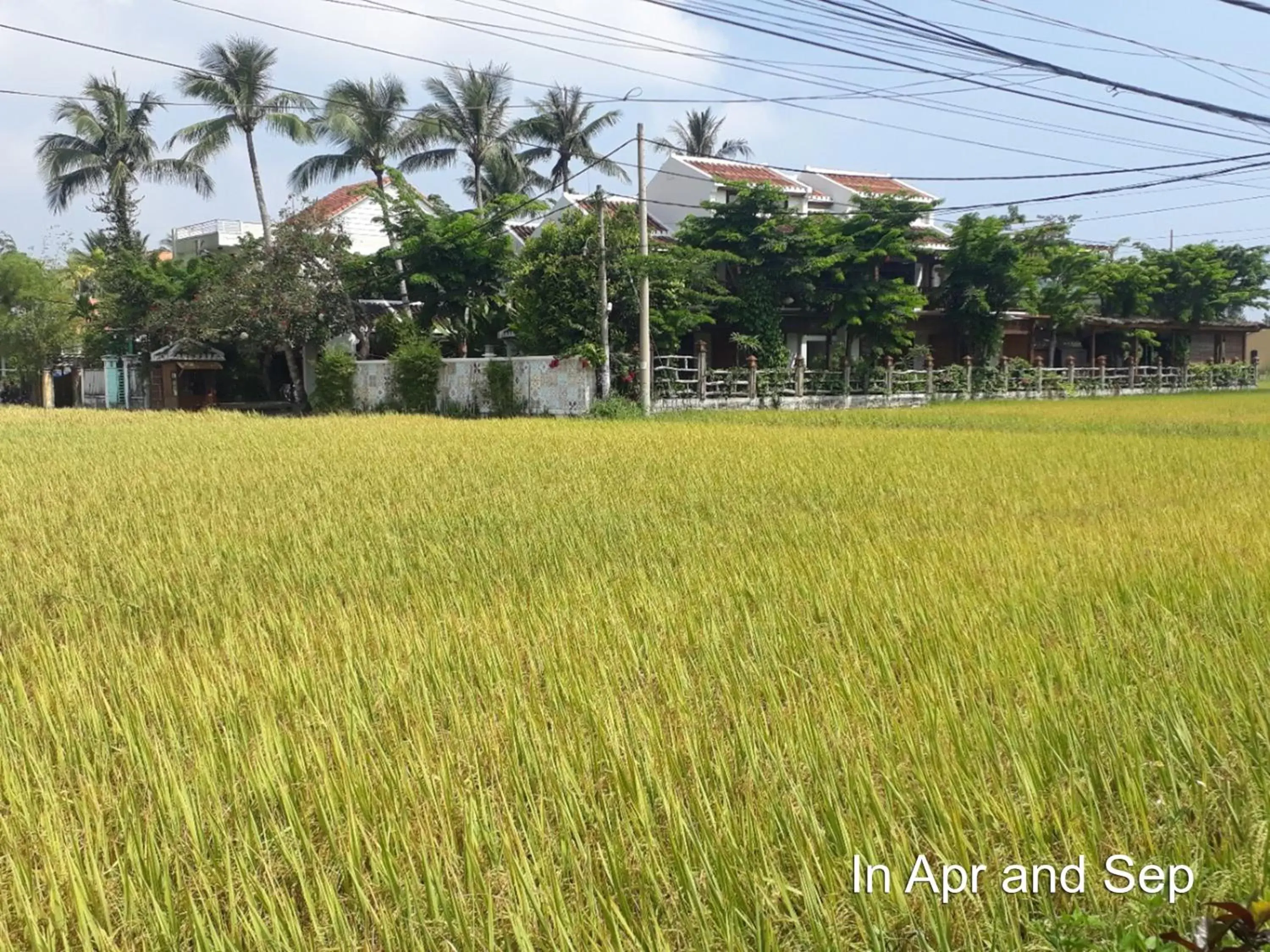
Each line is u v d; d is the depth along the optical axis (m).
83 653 5.38
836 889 2.78
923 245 39.44
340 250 31.09
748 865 2.85
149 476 12.38
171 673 4.78
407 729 3.94
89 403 43.16
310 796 3.39
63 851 3.00
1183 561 6.50
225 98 31.67
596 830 3.14
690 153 50.47
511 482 11.52
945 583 6.15
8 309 41.56
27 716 4.27
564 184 36.41
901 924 2.70
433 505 9.91
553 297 27.03
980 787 3.26
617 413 25.09
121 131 36.50
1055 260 43.28
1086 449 14.81
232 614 6.21
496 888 2.88
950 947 2.64
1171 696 3.95
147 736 3.87
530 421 22.95
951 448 15.02
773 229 32.62
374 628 5.49
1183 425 21.11
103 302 35.59
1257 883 2.77
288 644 5.50
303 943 2.63
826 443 16.06
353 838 2.99
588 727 3.91
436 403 28.64
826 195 41.41
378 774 3.45
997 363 40.03
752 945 2.65
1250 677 4.28
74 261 46.12
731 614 5.61
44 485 11.60
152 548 8.07
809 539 7.95
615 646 5.02
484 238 30.50
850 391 34.03
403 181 31.08
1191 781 3.36
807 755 3.46
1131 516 8.68
